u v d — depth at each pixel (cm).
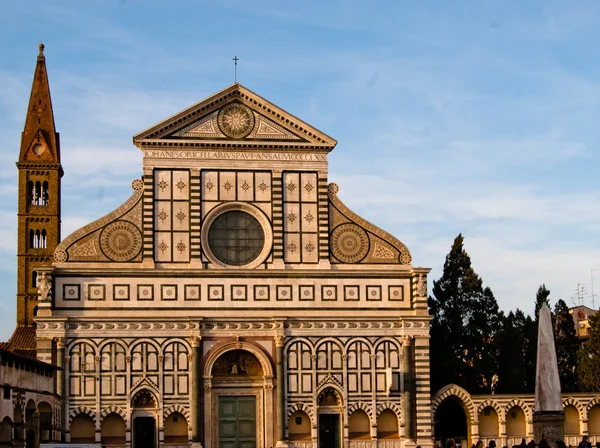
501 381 10931
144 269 8819
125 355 8694
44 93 13838
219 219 9081
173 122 9062
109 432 8644
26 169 13550
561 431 7062
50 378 8200
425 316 9056
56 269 8706
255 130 9194
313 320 8962
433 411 9144
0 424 6594
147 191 8969
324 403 8938
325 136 9256
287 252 9094
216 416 8781
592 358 10750
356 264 9138
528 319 11731
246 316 8894
